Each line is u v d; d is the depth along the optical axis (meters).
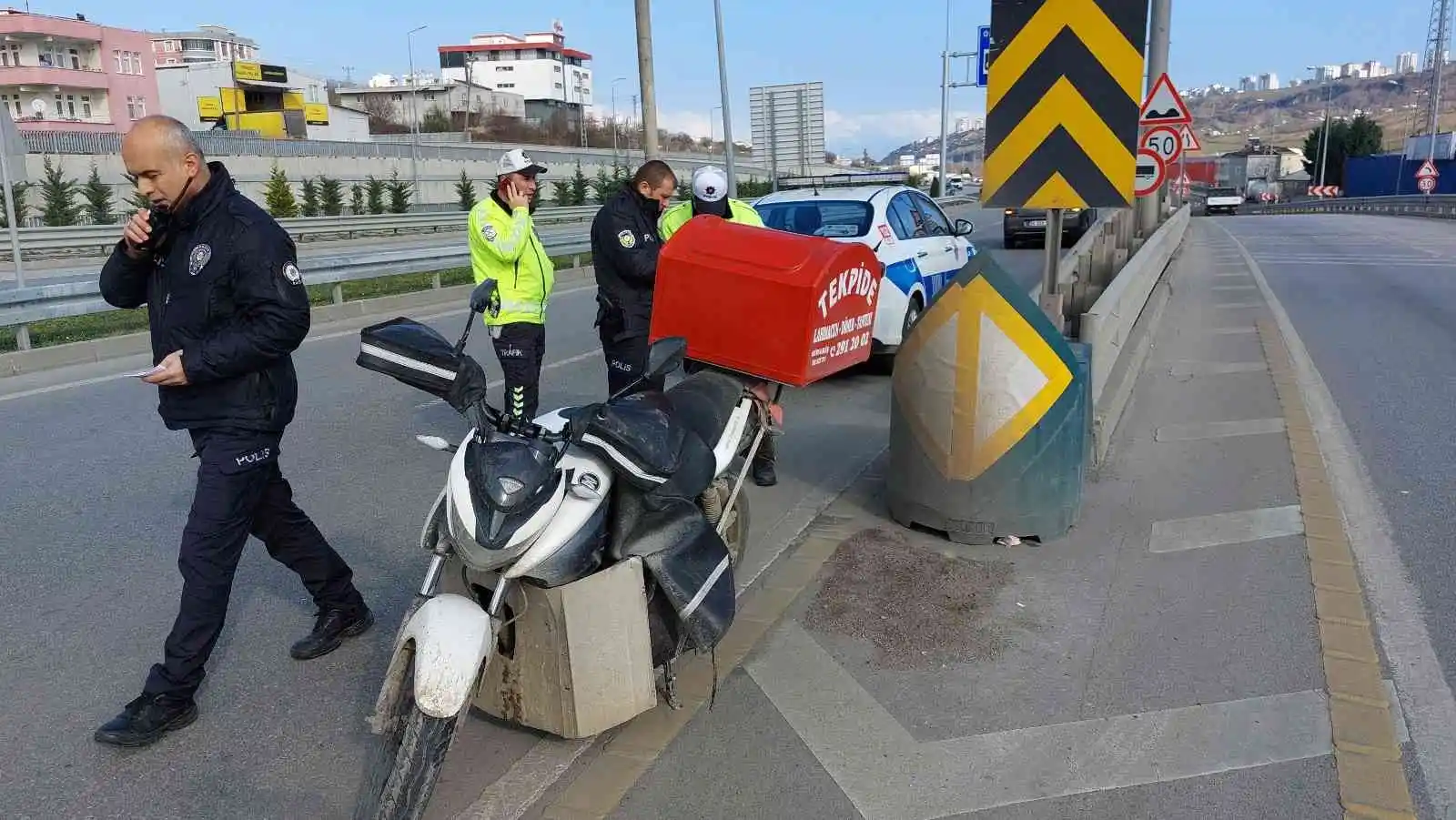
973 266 4.93
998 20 5.76
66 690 4.02
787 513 5.70
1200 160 82.94
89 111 67.44
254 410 3.61
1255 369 9.09
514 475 2.85
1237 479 6.03
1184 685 3.80
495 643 3.09
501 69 133.38
